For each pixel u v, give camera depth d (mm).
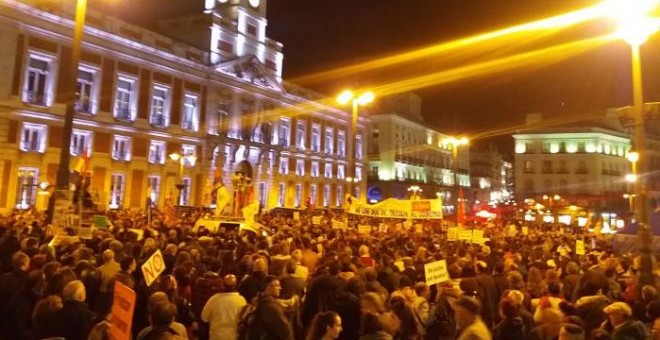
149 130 44000
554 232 30219
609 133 75125
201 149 49219
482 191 104125
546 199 60531
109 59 40938
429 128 89375
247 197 22422
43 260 7930
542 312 6691
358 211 19938
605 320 6656
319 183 65750
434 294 9375
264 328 5898
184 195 47250
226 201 21422
